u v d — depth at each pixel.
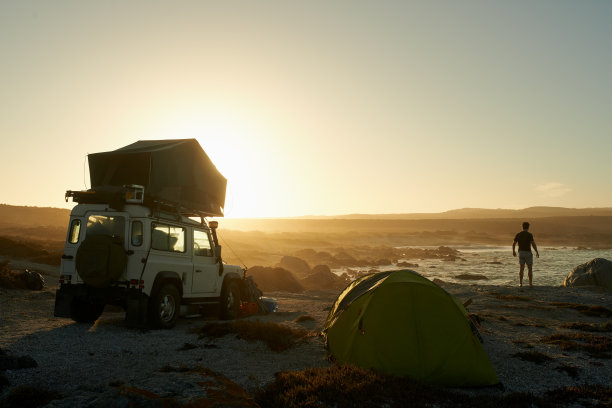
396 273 7.15
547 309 12.92
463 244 130.50
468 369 5.91
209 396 4.22
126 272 8.82
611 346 8.16
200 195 10.91
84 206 9.38
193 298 10.35
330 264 52.50
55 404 4.11
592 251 92.12
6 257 24.20
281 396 4.82
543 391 5.76
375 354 6.19
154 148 9.73
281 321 11.05
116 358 6.77
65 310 9.23
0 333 8.23
